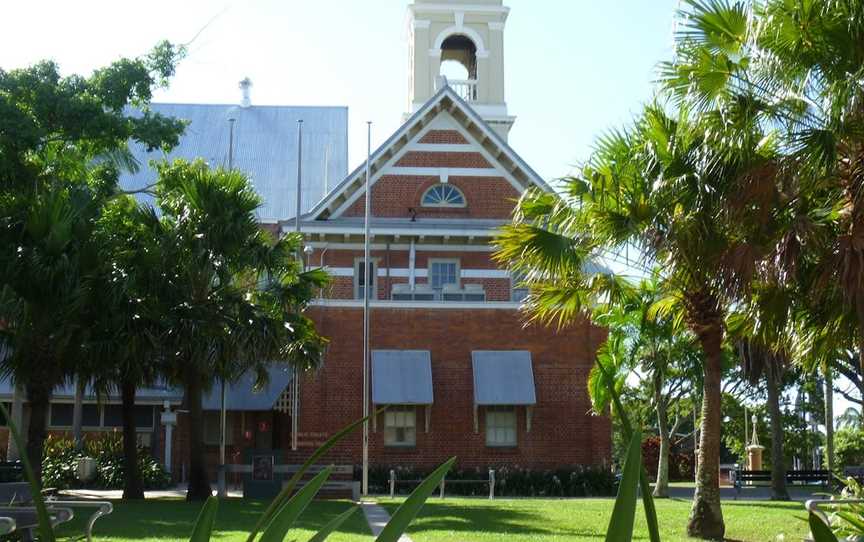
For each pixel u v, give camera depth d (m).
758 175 14.50
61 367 24.47
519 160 39.00
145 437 39.72
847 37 13.77
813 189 14.88
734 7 14.98
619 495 2.16
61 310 21.88
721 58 15.05
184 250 26.08
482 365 35.00
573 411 35.31
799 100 14.73
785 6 13.93
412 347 35.31
